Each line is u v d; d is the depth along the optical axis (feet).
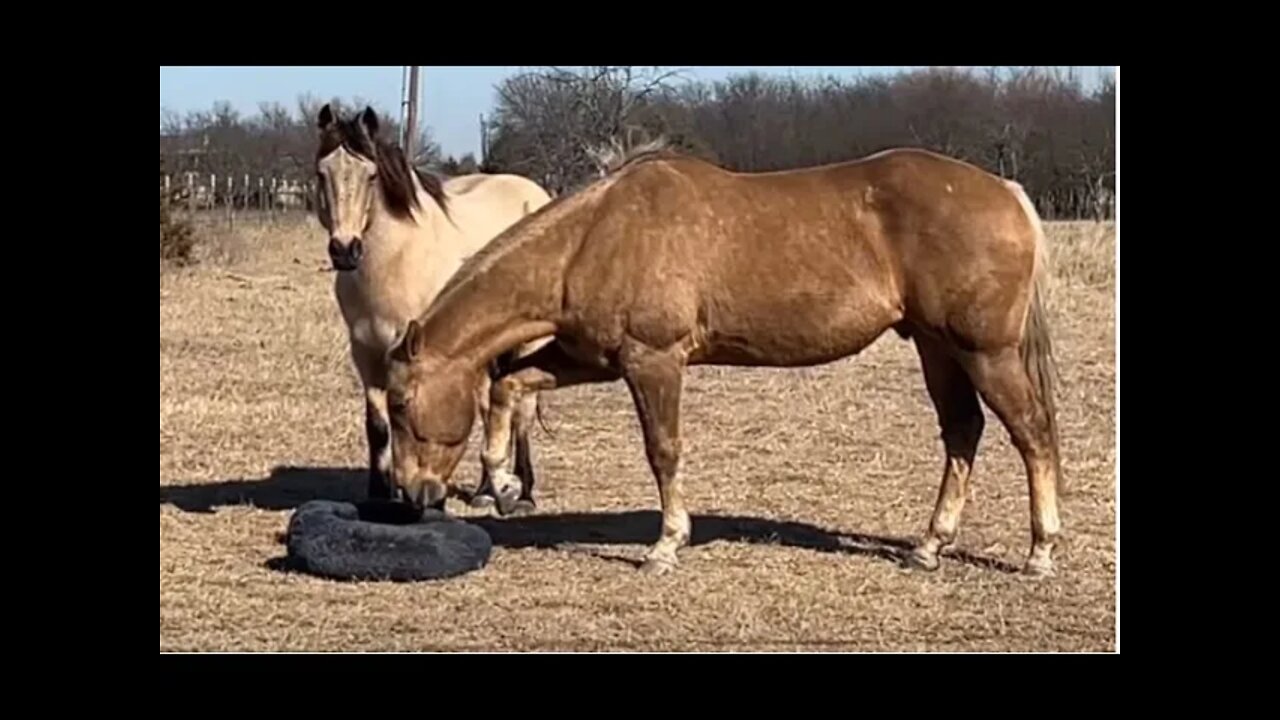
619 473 31.24
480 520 26.91
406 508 24.03
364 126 24.58
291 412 37.40
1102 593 21.68
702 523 26.35
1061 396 38.75
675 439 22.89
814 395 39.91
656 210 22.81
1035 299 22.71
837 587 22.09
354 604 21.12
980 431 23.54
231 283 68.80
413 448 23.16
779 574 22.76
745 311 22.75
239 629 19.89
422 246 25.70
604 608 21.04
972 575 22.75
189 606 20.77
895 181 22.47
